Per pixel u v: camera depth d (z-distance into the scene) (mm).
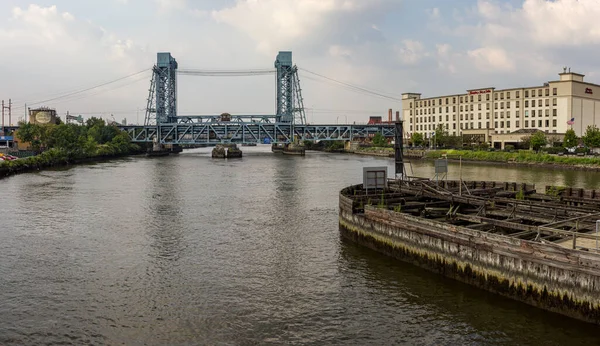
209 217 46156
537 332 19719
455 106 179625
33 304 23703
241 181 81438
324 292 24875
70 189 68938
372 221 32438
